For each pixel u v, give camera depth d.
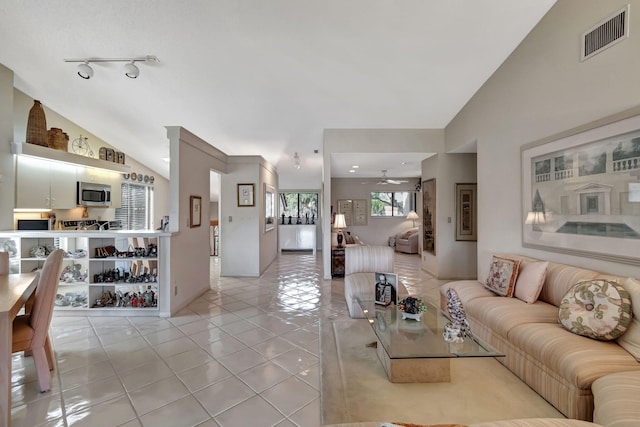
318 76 3.61
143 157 6.65
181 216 3.80
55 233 3.43
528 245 3.04
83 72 3.41
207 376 2.23
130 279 3.59
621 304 1.76
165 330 3.10
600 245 2.23
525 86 3.04
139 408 1.87
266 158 6.50
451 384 2.12
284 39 2.99
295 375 2.25
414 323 2.40
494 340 2.44
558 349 1.79
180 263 3.77
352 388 2.08
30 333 1.99
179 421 1.76
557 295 2.42
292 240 9.20
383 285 2.80
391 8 2.59
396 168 7.34
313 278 5.50
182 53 3.24
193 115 4.61
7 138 3.76
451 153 5.15
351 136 5.12
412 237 8.52
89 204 5.31
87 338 2.90
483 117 3.84
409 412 1.83
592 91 2.30
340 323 3.28
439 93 4.03
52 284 2.07
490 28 2.87
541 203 2.85
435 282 5.15
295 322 3.32
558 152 2.63
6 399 1.67
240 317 3.48
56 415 1.81
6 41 3.20
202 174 4.46
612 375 1.51
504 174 3.43
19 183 4.10
